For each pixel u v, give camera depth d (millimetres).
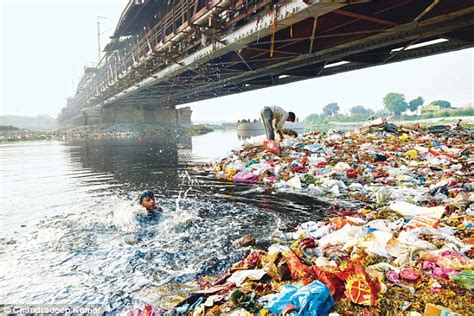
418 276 3299
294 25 13781
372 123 16641
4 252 4793
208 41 17062
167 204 7613
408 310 2838
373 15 12016
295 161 11227
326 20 13094
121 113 58531
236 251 4762
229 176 11531
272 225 5961
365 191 8125
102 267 4293
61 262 4457
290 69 22078
